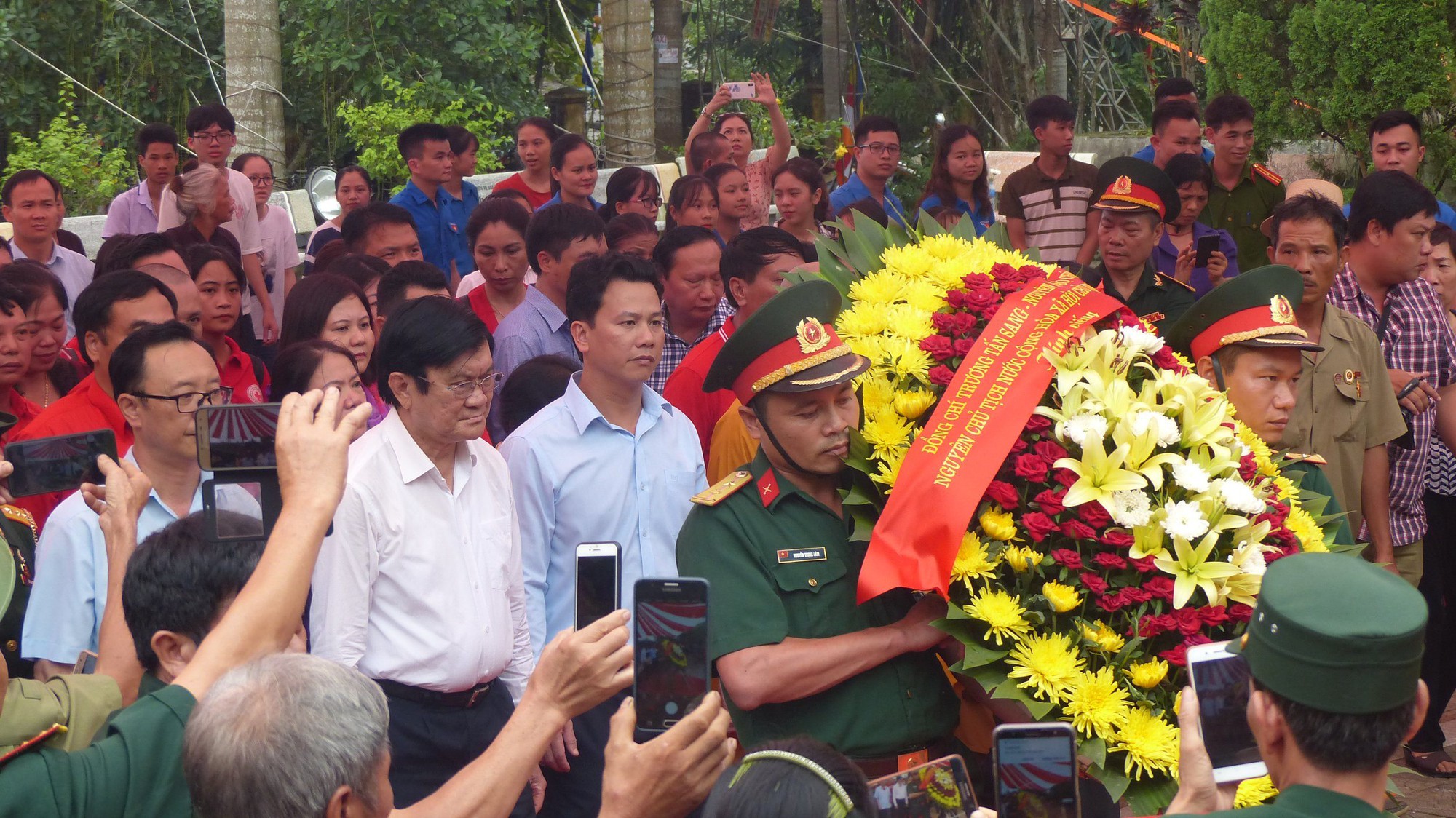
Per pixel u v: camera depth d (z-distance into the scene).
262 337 7.85
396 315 3.31
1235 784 2.32
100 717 2.31
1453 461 5.14
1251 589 2.79
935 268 3.27
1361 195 5.05
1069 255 7.97
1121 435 2.87
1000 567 2.86
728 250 4.59
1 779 1.96
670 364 5.22
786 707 2.91
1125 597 2.75
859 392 3.07
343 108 12.43
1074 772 2.06
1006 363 2.99
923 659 2.98
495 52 12.91
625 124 12.34
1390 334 5.05
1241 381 3.54
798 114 18.09
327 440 2.28
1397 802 3.14
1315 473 3.81
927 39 17.09
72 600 3.16
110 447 2.86
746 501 3.01
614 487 3.77
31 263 4.63
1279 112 8.04
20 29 12.55
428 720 3.30
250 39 11.34
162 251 5.10
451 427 3.30
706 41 18.20
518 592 3.58
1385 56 7.40
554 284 5.20
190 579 2.40
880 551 2.80
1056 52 17.03
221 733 1.84
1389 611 1.86
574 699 2.38
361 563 3.22
